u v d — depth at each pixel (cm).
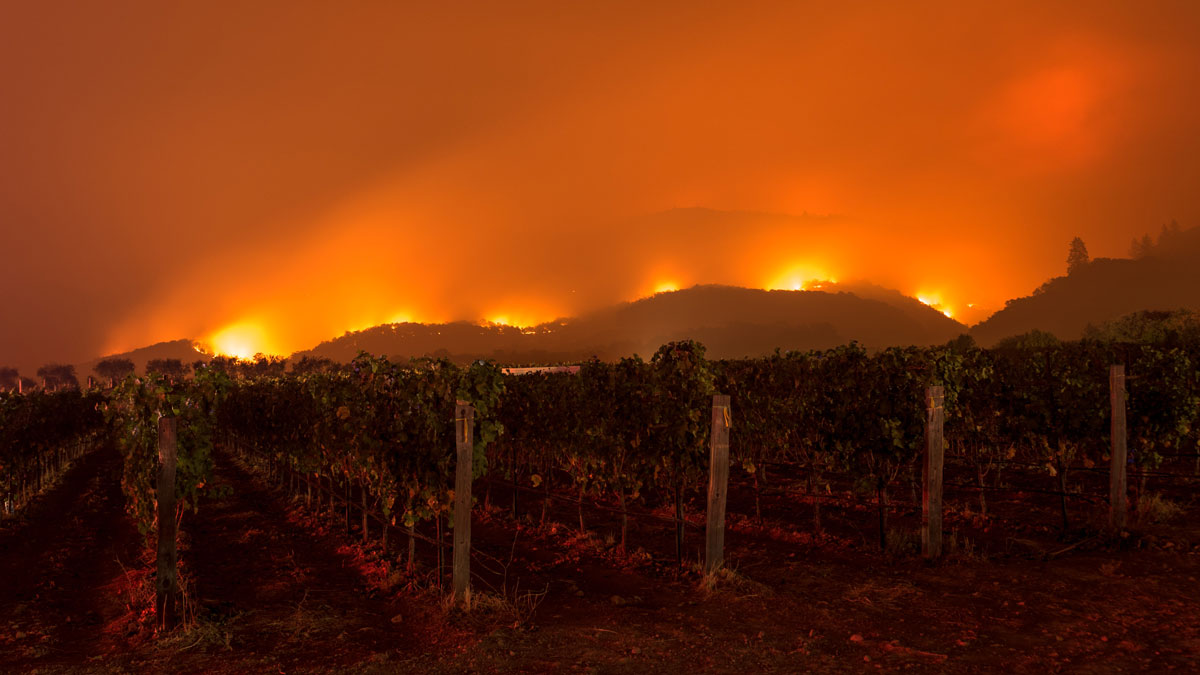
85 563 1223
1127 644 622
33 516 1761
